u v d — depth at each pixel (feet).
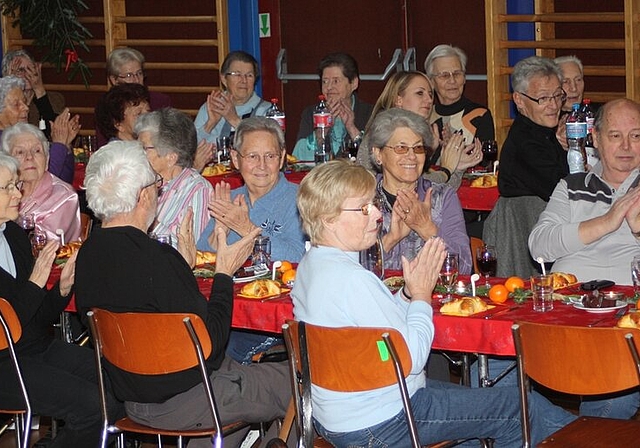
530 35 27.35
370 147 13.84
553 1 27.17
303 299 10.45
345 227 10.34
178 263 11.34
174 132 15.58
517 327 9.99
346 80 23.52
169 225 15.39
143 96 19.83
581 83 22.06
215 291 11.76
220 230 12.01
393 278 12.78
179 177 15.72
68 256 15.28
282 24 31.07
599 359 9.48
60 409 12.48
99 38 33.50
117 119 19.70
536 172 17.34
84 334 15.55
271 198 14.89
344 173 10.30
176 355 10.94
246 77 24.99
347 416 10.30
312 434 10.26
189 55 32.35
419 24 29.43
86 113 33.91
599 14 25.91
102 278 11.28
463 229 13.89
